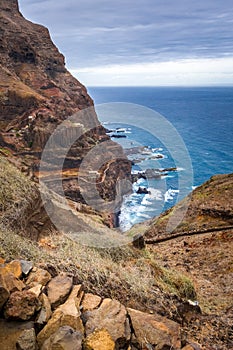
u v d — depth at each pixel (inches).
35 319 114.6
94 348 108.0
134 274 183.9
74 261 167.8
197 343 151.4
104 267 173.3
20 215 196.5
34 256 161.0
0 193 201.5
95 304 138.7
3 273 124.2
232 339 163.2
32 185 223.3
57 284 138.2
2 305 113.2
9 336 107.5
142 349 126.1
